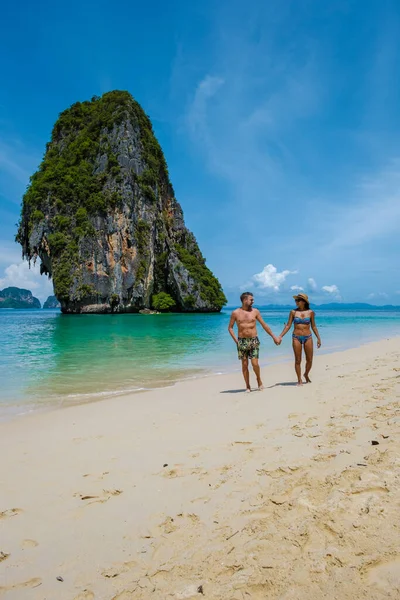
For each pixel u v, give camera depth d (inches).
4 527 105.7
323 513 94.0
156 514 108.3
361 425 162.1
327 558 78.4
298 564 78.6
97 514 110.7
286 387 282.8
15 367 416.5
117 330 1003.3
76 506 115.8
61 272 2236.7
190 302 2536.9
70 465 147.9
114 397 277.7
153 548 93.3
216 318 1742.1
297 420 186.4
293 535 88.5
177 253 2699.3
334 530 86.8
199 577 80.9
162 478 131.3
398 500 94.0
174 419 208.7
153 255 2464.3
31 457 157.9
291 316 294.7
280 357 500.1
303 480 114.3
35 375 369.1
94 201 2262.6
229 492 115.8
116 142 2443.4
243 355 277.7
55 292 2292.1
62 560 91.0
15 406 252.5
